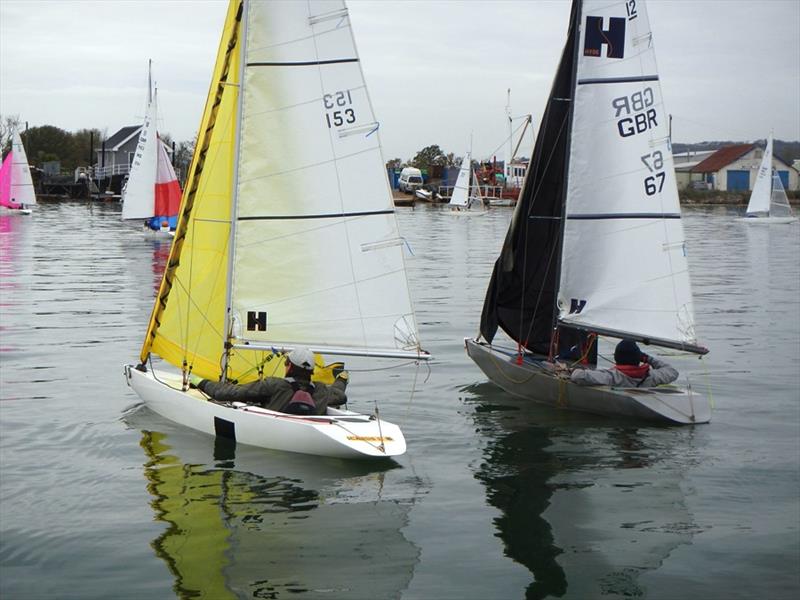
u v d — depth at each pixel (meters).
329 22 12.20
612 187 14.59
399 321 12.48
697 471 11.62
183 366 13.47
